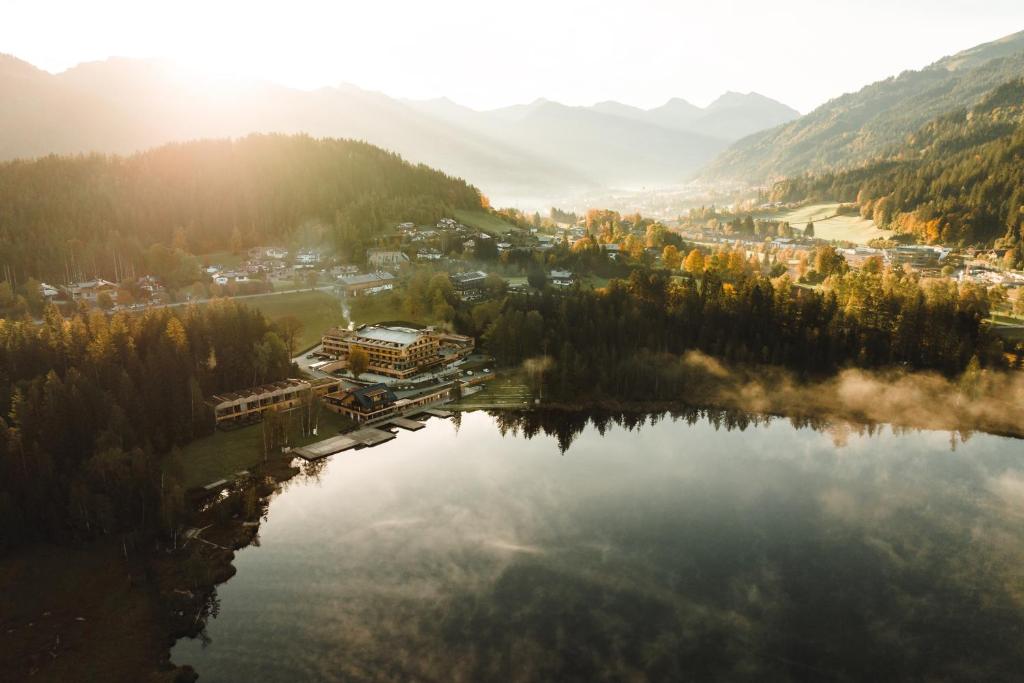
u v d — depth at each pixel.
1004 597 114.94
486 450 168.75
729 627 106.00
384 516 135.00
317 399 176.75
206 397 175.00
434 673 94.06
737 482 154.75
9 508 113.81
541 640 101.38
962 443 178.12
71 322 187.50
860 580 118.88
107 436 130.12
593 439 178.00
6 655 93.94
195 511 132.62
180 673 92.25
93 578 109.75
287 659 95.88
